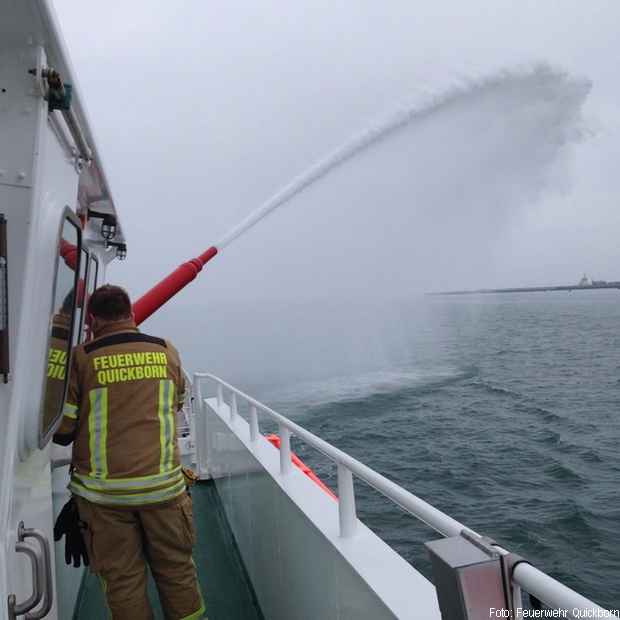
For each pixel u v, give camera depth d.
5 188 1.57
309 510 2.66
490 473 19.62
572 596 0.92
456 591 1.09
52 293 1.95
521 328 98.69
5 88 1.58
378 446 24.58
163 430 2.45
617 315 130.50
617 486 17.66
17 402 1.54
